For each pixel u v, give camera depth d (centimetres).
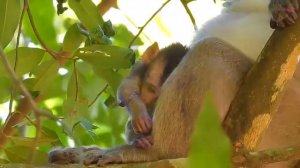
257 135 923
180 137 999
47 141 1059
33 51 1077
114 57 1059
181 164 891
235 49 1032
